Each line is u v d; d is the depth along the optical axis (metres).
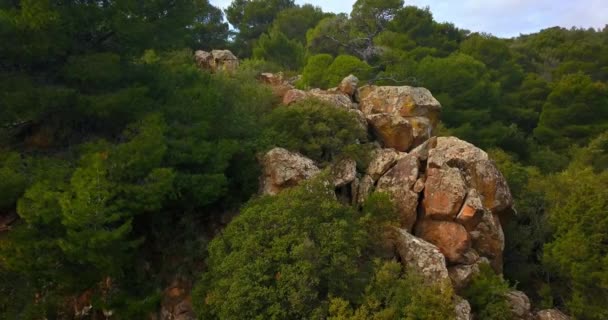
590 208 15.48
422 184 15.23
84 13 14.44
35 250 11.49
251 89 19.98
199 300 12.43
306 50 43.75
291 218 12.23
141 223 14.51
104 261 11.55
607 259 14.37
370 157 17.06
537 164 32.00
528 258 17.92
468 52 46.44
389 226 13.84
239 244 12.16
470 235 14.75
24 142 14.77
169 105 15.24
